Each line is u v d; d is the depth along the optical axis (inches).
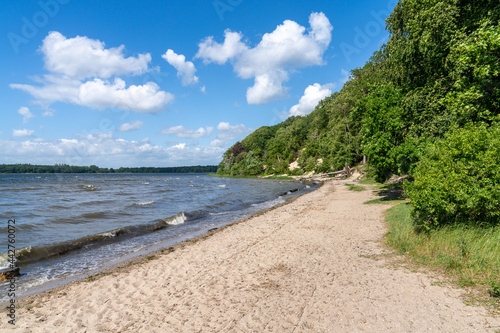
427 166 293.6
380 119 643.5
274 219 577.3
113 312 200.2
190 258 331.3
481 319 143.7
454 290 179.5
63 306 215.5
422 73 650.8
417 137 589.3
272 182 2482.8
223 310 187.6
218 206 881.5
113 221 620.7
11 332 176.2
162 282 256.4
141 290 240.2
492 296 164.2
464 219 272.4
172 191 1477.6
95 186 1884.8
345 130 1905.8
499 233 227.1
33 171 6619.1
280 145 3941.9
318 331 150.9
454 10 530.9
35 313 204.4
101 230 524.7
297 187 1654.8
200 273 273.1
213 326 167.2
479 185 245.6
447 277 201.0
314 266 263.3
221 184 2219.5
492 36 395.9
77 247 412.8
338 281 218.5
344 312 167.8
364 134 718.5
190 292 226.5
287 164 3395.7
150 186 1931.6
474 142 262.7
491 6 510.3
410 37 642.8
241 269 275.1
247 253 333.4
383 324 150.7
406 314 158.4
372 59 1512.1
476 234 240.4
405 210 441.1
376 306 171.2
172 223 605.6
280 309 180.7
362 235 370.6
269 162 3878.0
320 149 2440.9
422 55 597.6
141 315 191.8
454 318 148.6
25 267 326.6
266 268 271.3
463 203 256.4
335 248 320.2
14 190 1476.4
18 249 359.6
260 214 677.9
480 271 197.8
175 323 175.8
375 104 660.1
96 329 176.1
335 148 1996.8
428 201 268.8
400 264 241.6
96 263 340.8
